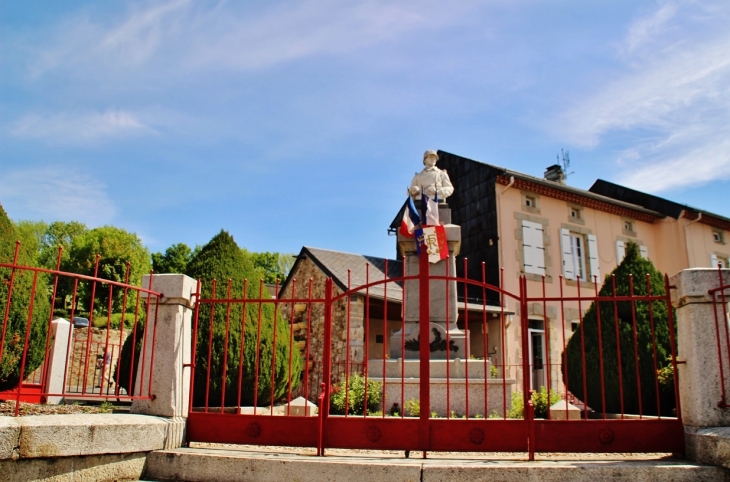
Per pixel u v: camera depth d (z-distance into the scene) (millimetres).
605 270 18406
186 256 37406
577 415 7305
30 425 3939
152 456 4641
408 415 7598
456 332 9070
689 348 4711
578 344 8195
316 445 4746
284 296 16438
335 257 16219
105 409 5789
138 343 8141
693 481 4129
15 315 5875
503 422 4625
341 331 13992
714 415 4504
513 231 16812
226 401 6852
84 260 28219
